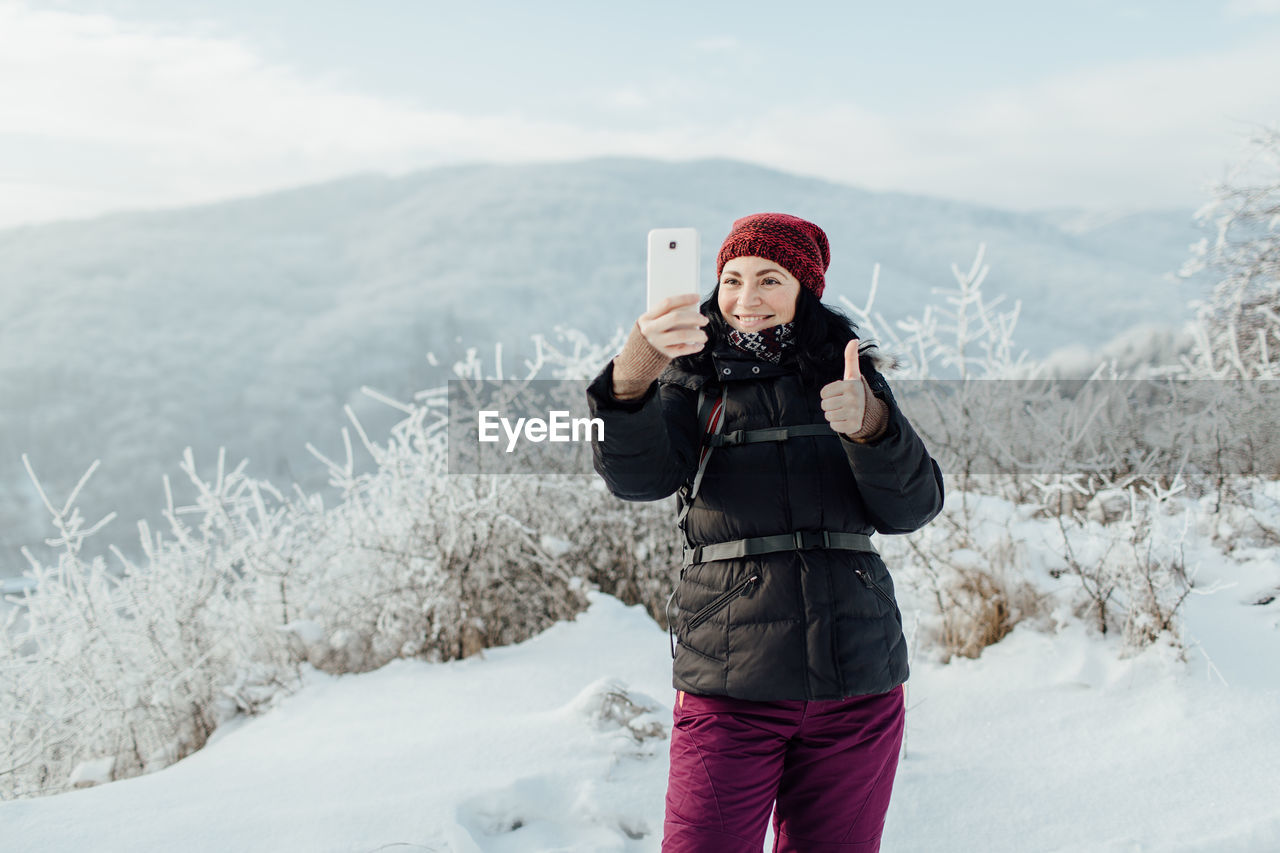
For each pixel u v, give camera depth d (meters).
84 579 4.75
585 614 4.94
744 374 1.96
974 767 2.98
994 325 5.03
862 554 1.91
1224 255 7.87
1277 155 7.75
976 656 3.89
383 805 2.70
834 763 1.86
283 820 2.64
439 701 3.86
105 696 4.43
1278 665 3.50
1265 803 2.66
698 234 1.76
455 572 4.70
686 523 1.97
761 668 1.80
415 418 5.11
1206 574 4.16
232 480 4.91
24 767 4.41
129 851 2.50
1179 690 3.37
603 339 5.73
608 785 2.83
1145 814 2.67
